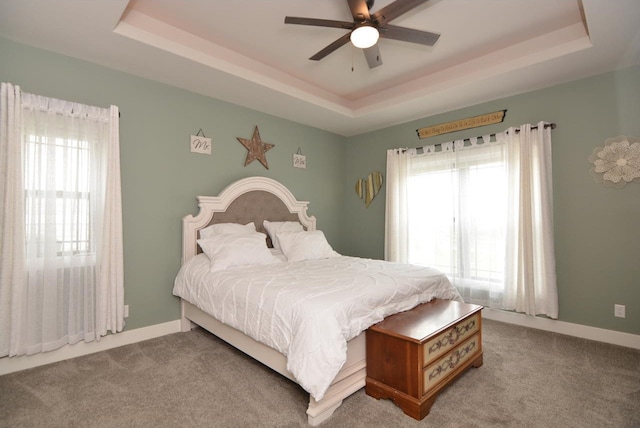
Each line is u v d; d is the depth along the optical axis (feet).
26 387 6.86
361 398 6.59
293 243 11.64
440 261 12.95
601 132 9.70
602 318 9.64
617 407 6.23
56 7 6.56
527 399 6.51
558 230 10.41
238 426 5.67
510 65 9.53
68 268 8.23
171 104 10.52
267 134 13.39
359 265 10.15
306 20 6.67
